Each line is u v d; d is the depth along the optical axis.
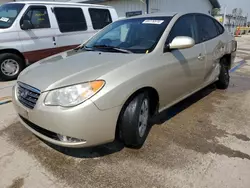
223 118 3.28
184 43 2.63
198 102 3.92
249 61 7.84
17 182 2.06
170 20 3.07
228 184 2.00
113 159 2.37
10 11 5.54
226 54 4.31
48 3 5.84
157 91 2.62
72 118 1.99
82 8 6.52
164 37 2.80
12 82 5.40
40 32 5.65
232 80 5.37
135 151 2.50
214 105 3.78
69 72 2.25
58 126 2.04
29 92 2.25
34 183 2.04
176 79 2.90
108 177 2.11
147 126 2.92
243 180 2.05
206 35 3.71
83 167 2.25
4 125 3.14
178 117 3.33
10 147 2.59
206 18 3.90
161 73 2.61
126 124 2.33
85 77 2.12
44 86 2.13
